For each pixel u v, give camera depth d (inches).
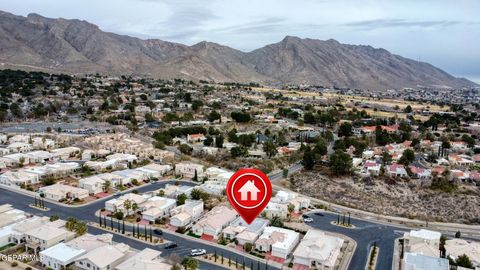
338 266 4503.0
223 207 5797.2
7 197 6259.8
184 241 4950.8
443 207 6919.3
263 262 4493.1
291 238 4921.3
